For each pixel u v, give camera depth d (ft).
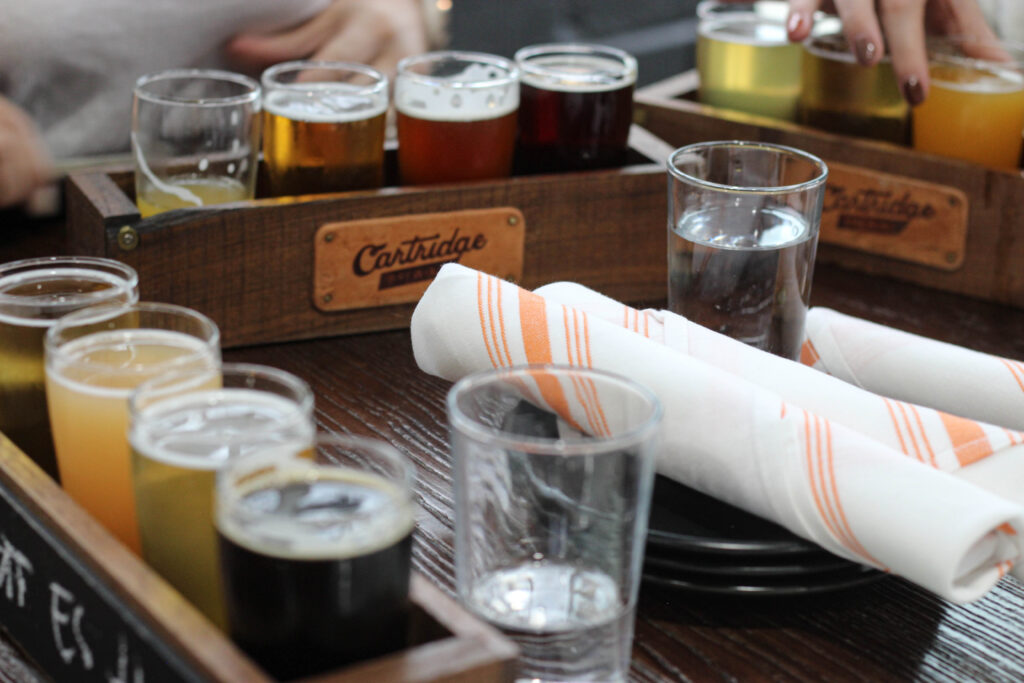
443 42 6.24
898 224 4.15
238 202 3.37
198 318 2.08
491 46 7.57
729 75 4.57
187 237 3.30
